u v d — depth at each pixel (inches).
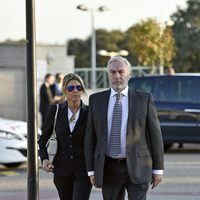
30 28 346.3
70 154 318.7
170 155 735.7
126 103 292.5
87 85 1558.8
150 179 292.2
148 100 294.0
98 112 293.7
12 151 615.8
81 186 317.1
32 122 343.3
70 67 1348.4
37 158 343.3
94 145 300.0
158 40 1743.4
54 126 321.7
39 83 1212.5
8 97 1208.2
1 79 1204.5
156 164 294.5
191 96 729.0
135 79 753.6
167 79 738.8
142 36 1764.3
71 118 319.6
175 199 462.3
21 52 1205.1
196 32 2955.2
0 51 1202.6
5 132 616.1
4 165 647.1
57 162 321.1
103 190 299.0
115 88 293.0
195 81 732.0
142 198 291.3
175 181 543.8
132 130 289.4
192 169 618.2
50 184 532.7
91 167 299.0
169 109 728.3
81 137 318.3
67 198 328.5
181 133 727.1
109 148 291.1
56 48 1336.1
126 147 288.5
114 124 290.8
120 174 291.6
